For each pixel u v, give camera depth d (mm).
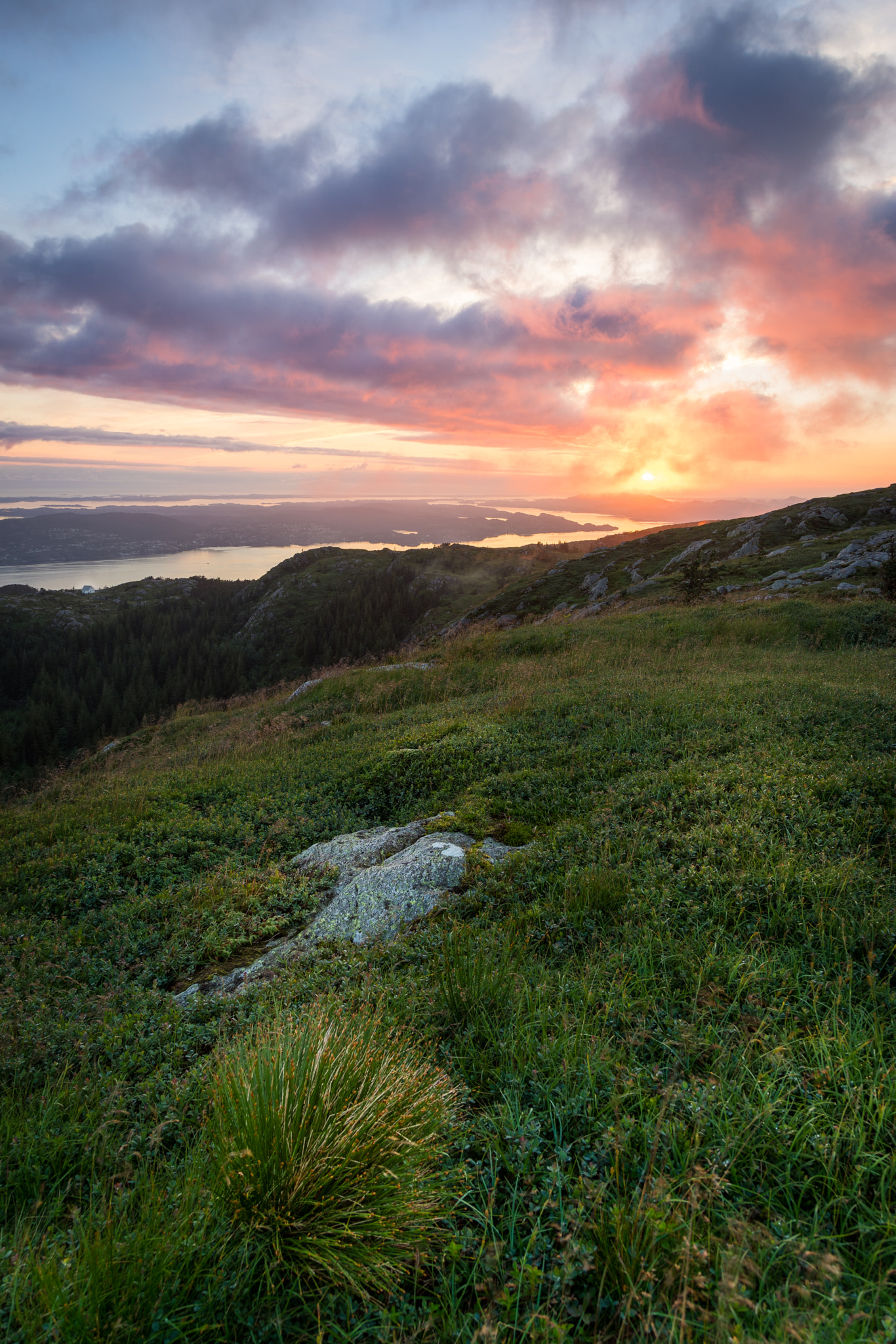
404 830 7758
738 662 16094
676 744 9047
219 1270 2270
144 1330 2115
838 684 11914
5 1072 4176
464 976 4129
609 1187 2570
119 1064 4113
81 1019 4832
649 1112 2910
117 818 10391
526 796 8422
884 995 3555
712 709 10359
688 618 23781
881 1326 1977
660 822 6395
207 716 25188
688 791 6914
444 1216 2406
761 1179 2604
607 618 27516
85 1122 3480
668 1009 3695
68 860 8523
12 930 6820
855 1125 2713
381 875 6504
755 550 62719
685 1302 1979
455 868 6387
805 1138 2676
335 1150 2535
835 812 5906
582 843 6191
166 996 5191
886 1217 2350
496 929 4973
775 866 4949
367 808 9672
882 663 15203
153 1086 3723
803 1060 3145
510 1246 2385
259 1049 3062
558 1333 1951
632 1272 2186
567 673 16844
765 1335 1994
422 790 9703
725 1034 3402
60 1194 2947
